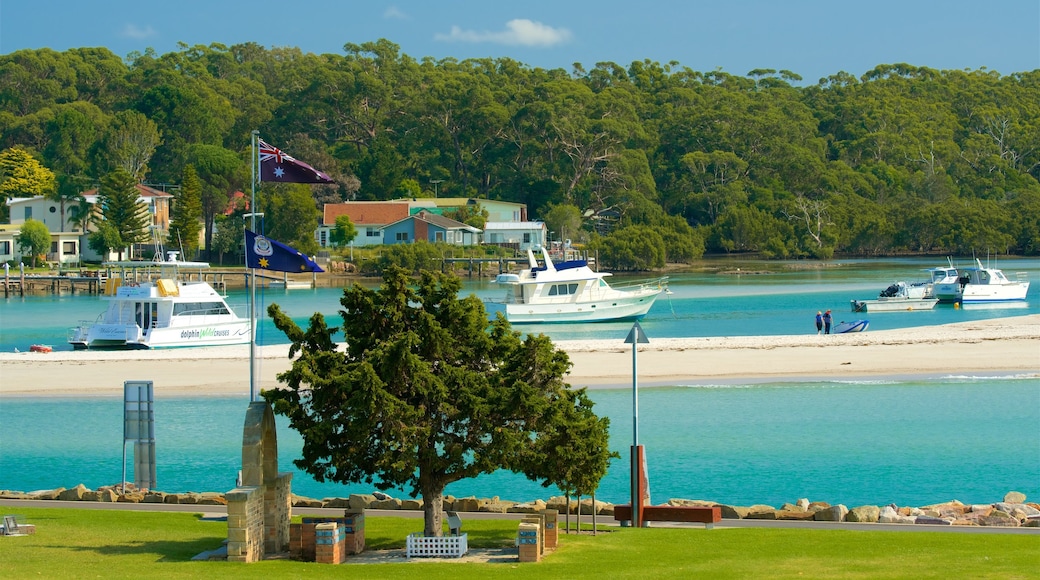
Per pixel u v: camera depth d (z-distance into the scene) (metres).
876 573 38.09
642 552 42.31
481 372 44.28
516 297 156.38
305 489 63.97
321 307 183.88
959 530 47.75
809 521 50.81
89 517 50.19
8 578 36.12
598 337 138.25
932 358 105.75
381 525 49.16
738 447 71.31
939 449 69.94
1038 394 88.06
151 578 36.66
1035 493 59.62
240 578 36.84
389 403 40.28
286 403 41.09
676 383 95.56
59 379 102.31
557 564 40.06
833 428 76.56
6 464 70.00
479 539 46.12
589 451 43.94
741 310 173.50
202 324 130.38
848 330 136.62
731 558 41.00
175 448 73.88
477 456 42.66
